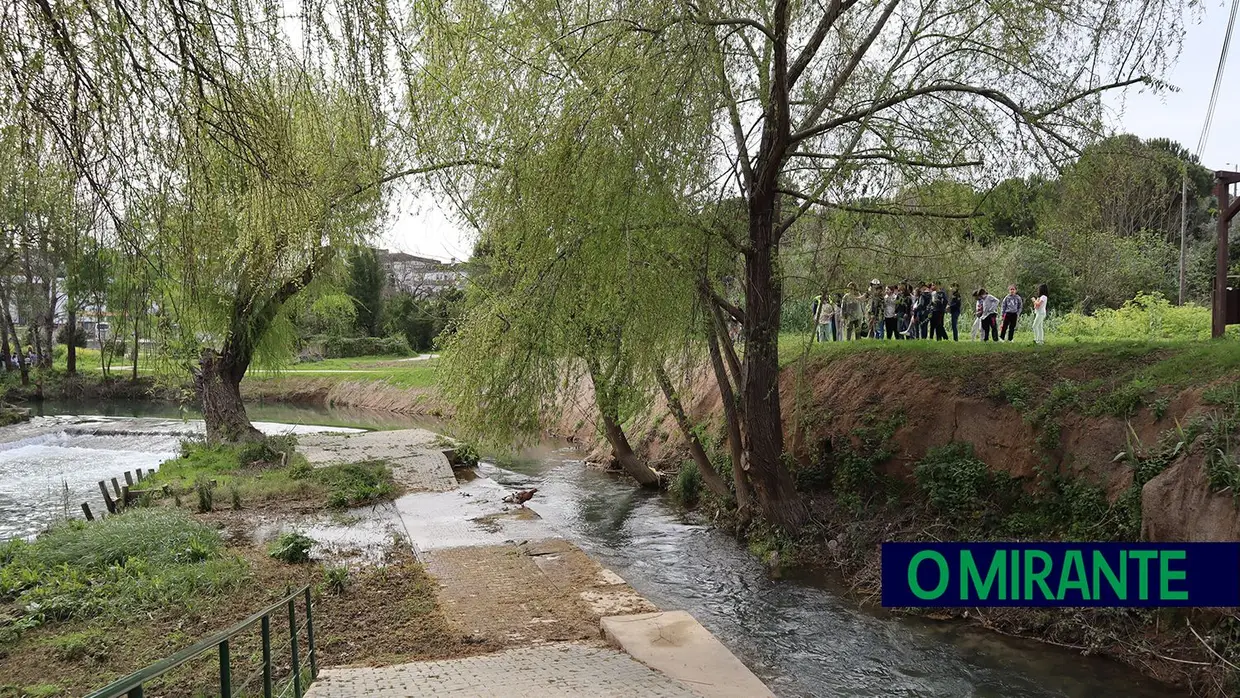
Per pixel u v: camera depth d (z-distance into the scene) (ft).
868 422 45.21
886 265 43.29
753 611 33.71
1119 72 31.45
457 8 32.04
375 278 178.09
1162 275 80.53
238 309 63.82
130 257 21.21
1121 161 34.12
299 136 24.80
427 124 31.40
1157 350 36.81
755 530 43.50
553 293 34.91
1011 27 34.19
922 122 37.40
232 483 54.29
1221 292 39.14
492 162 38.86
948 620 31.81
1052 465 35.32
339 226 54.08
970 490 37.78
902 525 39.65
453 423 43.70
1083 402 35.78
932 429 41.86
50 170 19.31
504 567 37.17
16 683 22.76
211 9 18.97
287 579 34.19
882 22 36.70
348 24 20.13
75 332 143.84
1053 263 71.05
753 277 40.81
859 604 34.24
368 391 137.69
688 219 34.96
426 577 35.32
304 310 76.33
